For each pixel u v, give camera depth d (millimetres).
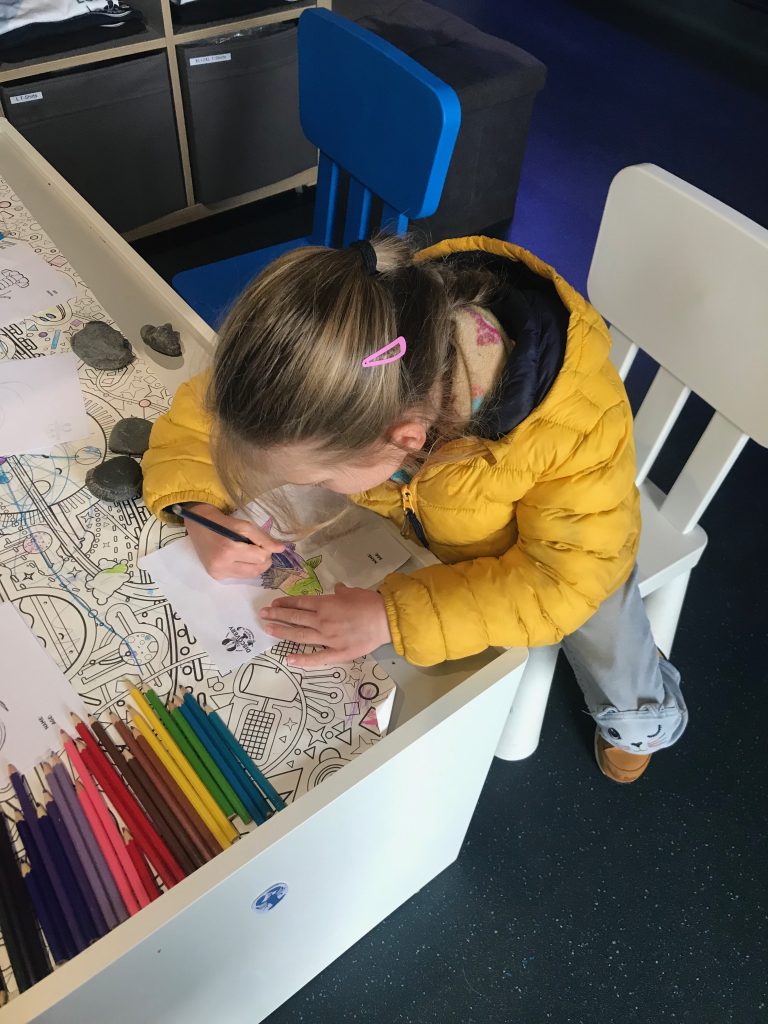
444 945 1162
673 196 927
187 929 586
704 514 1733
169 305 1005
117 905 570
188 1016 810
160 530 803
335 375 573
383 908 1102
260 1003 987
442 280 697
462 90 2066
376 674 709
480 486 765
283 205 2500
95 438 874
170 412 846
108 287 1038
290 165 2395
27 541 783
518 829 1277
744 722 1413
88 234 1111
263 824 588
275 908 728
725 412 992
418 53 2191
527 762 1353
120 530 799
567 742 1380
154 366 953
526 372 711
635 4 3934
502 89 2133
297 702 682
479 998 1119
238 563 761
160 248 2303
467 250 829
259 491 710
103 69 1920
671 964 1152
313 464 639
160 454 821
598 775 1342
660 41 3674
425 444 746
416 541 856
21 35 1833
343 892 875
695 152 2932
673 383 1077
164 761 638
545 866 1240
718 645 1515
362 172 1306
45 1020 521
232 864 566
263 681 694
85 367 943
